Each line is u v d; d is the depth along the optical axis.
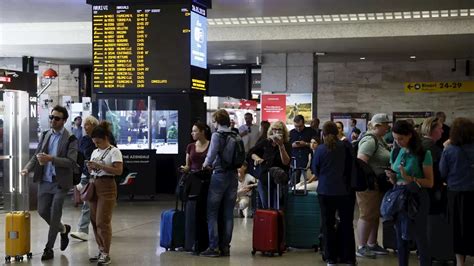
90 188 7.35
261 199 8.43
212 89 23.22
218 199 7.84
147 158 13.90
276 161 8.33
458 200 6.46
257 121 19.91
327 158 7.07
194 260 7.69
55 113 7.74
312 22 15.80
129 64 12.05
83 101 20.16
